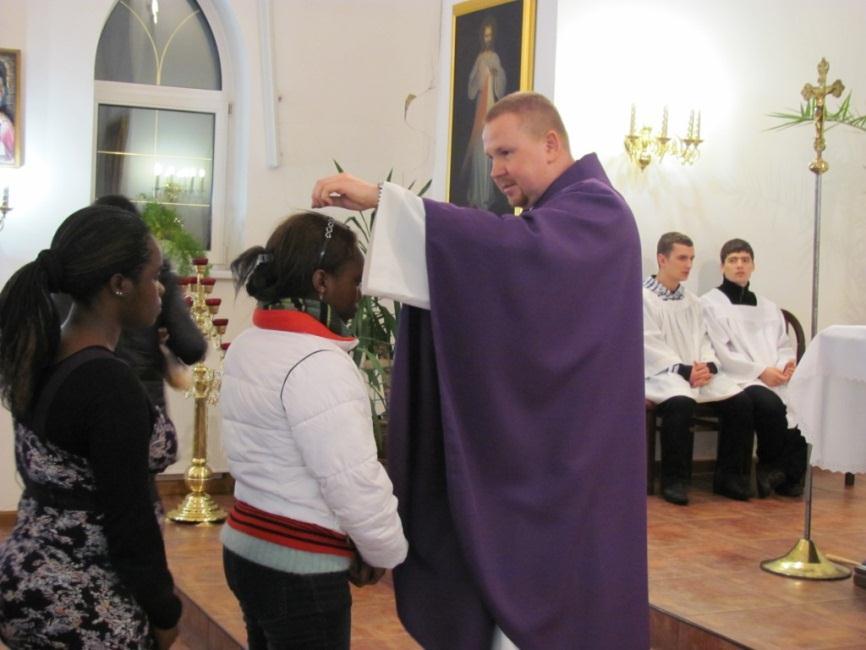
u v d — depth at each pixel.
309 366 1.95
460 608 2.06
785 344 5.68
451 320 1.97
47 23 5.41
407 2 6.07
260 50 5.83
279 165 5.89
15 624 1.75
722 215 5.81
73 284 1.79
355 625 3.55
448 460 1.97
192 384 5.07
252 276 2.07
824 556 3.89
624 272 2.11
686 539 4.33
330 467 1.90
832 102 6.01
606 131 5.39
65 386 1.74
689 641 3.24
